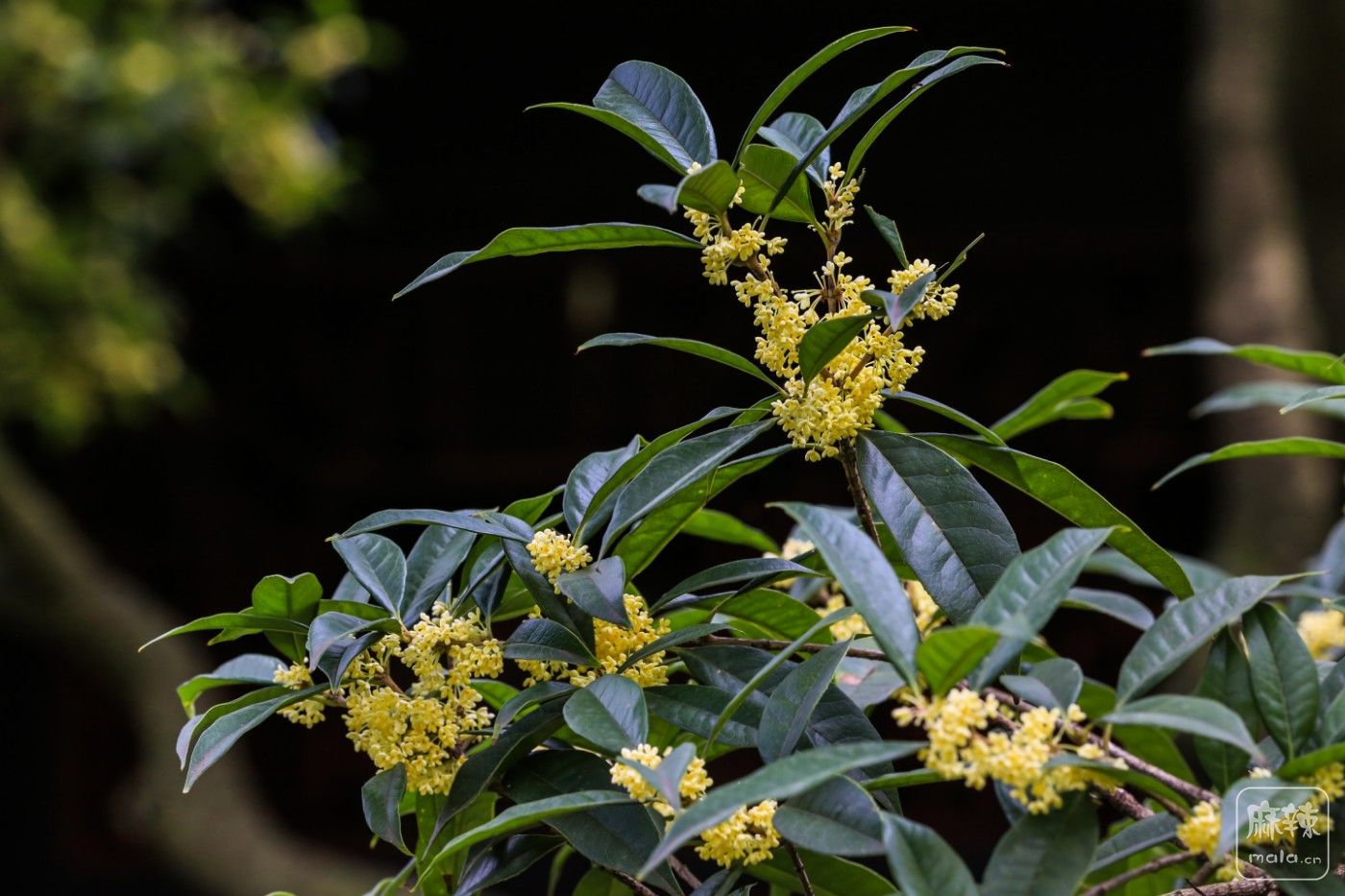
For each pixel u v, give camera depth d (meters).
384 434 7.77
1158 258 6.81
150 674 5.39
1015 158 6.85
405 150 7.18
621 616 1.02
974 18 6.42
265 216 6.36
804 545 1.63
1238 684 0.96
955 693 0.81
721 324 7.33
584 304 6.87
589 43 6.82
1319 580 1.78
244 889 4.98
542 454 7.51
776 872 1.08
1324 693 1.02
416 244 7.31
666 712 1.07
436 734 1.08
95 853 8.09
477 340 7.69
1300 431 3.23
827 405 1.06
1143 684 0.91
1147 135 6.75
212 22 6.34
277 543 8.09
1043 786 0.82
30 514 5.23
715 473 1.15
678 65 6.81
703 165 1.10
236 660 1.29
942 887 0.77
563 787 1.05
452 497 7.86
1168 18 6.31
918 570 1.05
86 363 5.88
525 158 7.15
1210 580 1.88
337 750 7.89
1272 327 3.41
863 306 1.08
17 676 8.16
